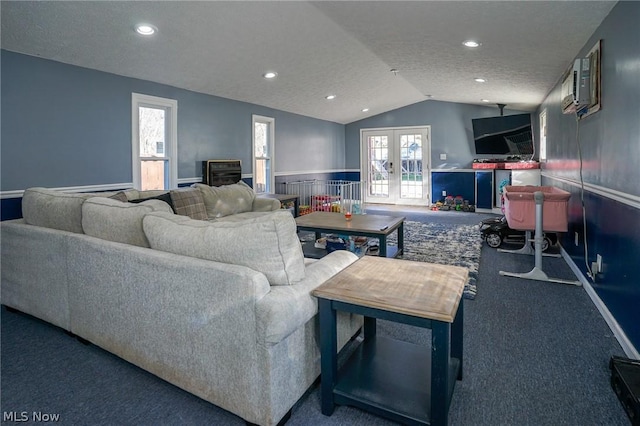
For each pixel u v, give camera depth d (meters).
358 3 3.10
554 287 3.22
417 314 1.37
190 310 1.65
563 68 4.03
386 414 1.53
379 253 3.43
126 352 1.96
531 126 7.02
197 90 5.07
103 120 3.98
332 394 1.64
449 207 8.14
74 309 2.22
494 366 2.02
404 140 8.79
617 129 2.35
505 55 3.85
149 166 4.62
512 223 3.63
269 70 4.84
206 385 1.65
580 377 1.90
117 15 3.03
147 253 1.80
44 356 2.13
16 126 3.30
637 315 2.01
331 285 1.64
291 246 1.63
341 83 6.00
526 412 1.65
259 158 6.53
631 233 2.12
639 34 2.00
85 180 3.84
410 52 4.38
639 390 1.58
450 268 1.87
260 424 1.52
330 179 8.80
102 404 1.72
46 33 3.11
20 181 3.34
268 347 1.45
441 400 1.40
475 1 2.65
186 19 3.24
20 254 2.54
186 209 3.91
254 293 1.47
